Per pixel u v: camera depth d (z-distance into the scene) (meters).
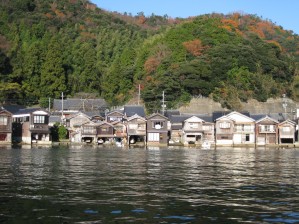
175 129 91.38
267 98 116.12
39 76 117.38
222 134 87.00
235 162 38.19
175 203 16.66
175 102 107.69
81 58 131.62
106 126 88.38
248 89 115.31
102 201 16.91
